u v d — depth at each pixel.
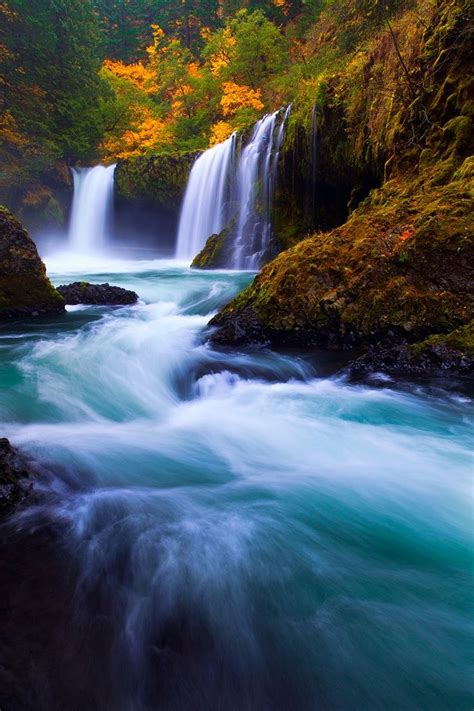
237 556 3.09
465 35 8.09
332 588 2.87
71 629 2.46
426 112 8.70
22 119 20.62
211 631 2.56
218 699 2.26
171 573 2.91
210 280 13.45
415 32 9.30
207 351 6.90
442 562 3.11
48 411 5.21
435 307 6.04
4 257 9.30
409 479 4.03
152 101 30.89
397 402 5.24
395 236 6.69
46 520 3.30
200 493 3.82
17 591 2.67
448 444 4.51
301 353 6.58
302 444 4.65
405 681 2.32
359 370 5.90
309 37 19.73
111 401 5.64
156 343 7.32
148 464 4.24
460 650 2.47
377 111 10.30
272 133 15.55
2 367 6.43
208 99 28.75
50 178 21.16
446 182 7.72
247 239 16.25
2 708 2.03
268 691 2.29
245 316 7.17
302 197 14.73
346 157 12.05
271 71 26.20
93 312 9.98
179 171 20.28
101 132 25.30
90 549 3.04
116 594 2.71
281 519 3.49
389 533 3.37
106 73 29.11
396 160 9.26
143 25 40.50
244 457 4.45
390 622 2.63
